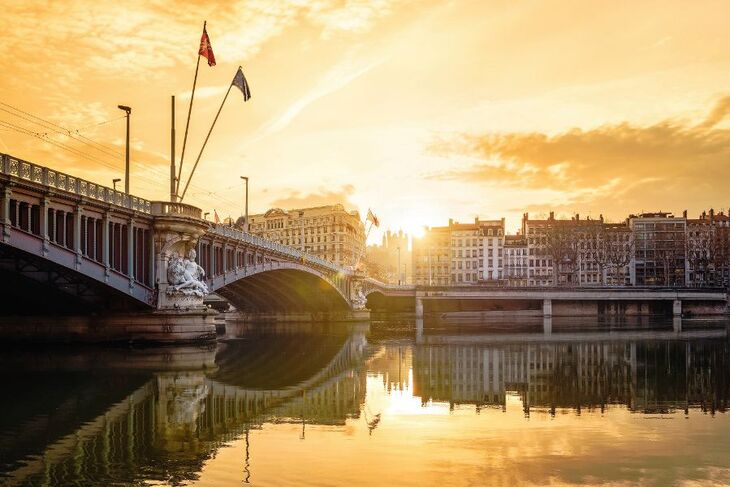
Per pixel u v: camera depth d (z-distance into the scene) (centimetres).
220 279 6569
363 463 1683
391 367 4025
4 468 1673
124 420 2288
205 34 5247
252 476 1580
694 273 18600
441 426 2159
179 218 5300
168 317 5147
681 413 2403
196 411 2464
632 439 1947
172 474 1608
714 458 1720
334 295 11381
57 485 1533
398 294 14362
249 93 5625
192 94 5541
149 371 3716
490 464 1667
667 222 19300
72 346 5062
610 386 3150
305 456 1762
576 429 2103
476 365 4125
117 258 4984
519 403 2647
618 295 13688
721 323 10850
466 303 15550
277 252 8088
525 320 12156
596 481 1516
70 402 2655
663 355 4806
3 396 2811
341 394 2898
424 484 1498
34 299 5112
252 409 2505
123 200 4972
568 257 18000
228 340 6844
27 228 4072
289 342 6450
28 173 3981
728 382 3306
